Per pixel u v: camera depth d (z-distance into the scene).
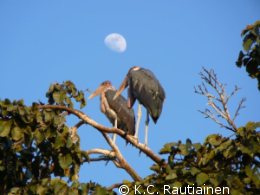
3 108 11.77
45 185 10.92
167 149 10.74
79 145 11.95
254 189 10.29
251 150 10.18
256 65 11.10
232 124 11.93
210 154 10.47
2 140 11.88
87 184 10.80
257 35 10.83
